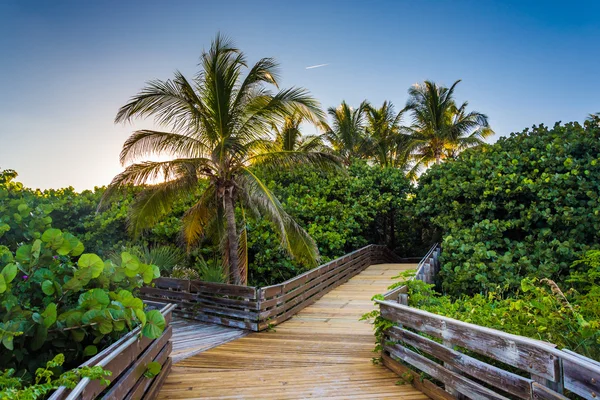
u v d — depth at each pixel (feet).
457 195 37.35
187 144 28.76
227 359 18.61
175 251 37.09
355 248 54.49
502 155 38.24
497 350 10.31
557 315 12.44
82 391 7.75
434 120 85.20
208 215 32.19
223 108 28.09
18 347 9.66
